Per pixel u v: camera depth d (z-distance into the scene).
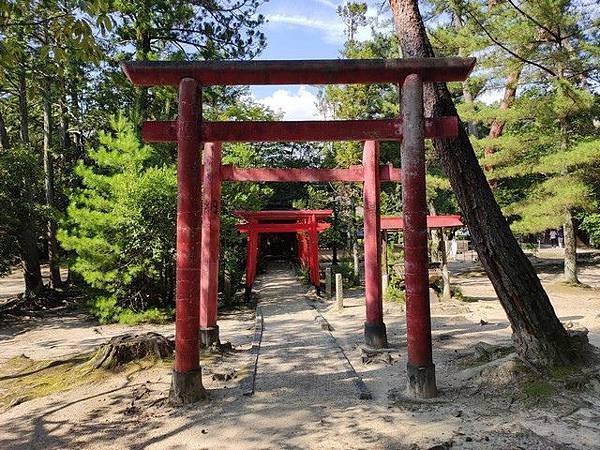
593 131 17.55
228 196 16.88
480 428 5.27
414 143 6.41
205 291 9.72
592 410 5.58
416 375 6.32
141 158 14.58
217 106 20.59
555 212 16.33
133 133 15.23
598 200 18.39
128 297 14.57
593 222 22.41
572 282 19.09
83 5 5.71
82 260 13.92
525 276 6.56
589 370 6.39
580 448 4.72
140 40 17.27
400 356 8.88
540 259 28.52
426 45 6.97
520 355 6.63
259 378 7.67
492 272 6.66
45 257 30.22
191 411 6.21
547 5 15.05
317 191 29.14
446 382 6.88
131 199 13.98
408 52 7.00
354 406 6.20
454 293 16.64
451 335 10.35
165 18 16.62
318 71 6.43
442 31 17.38
